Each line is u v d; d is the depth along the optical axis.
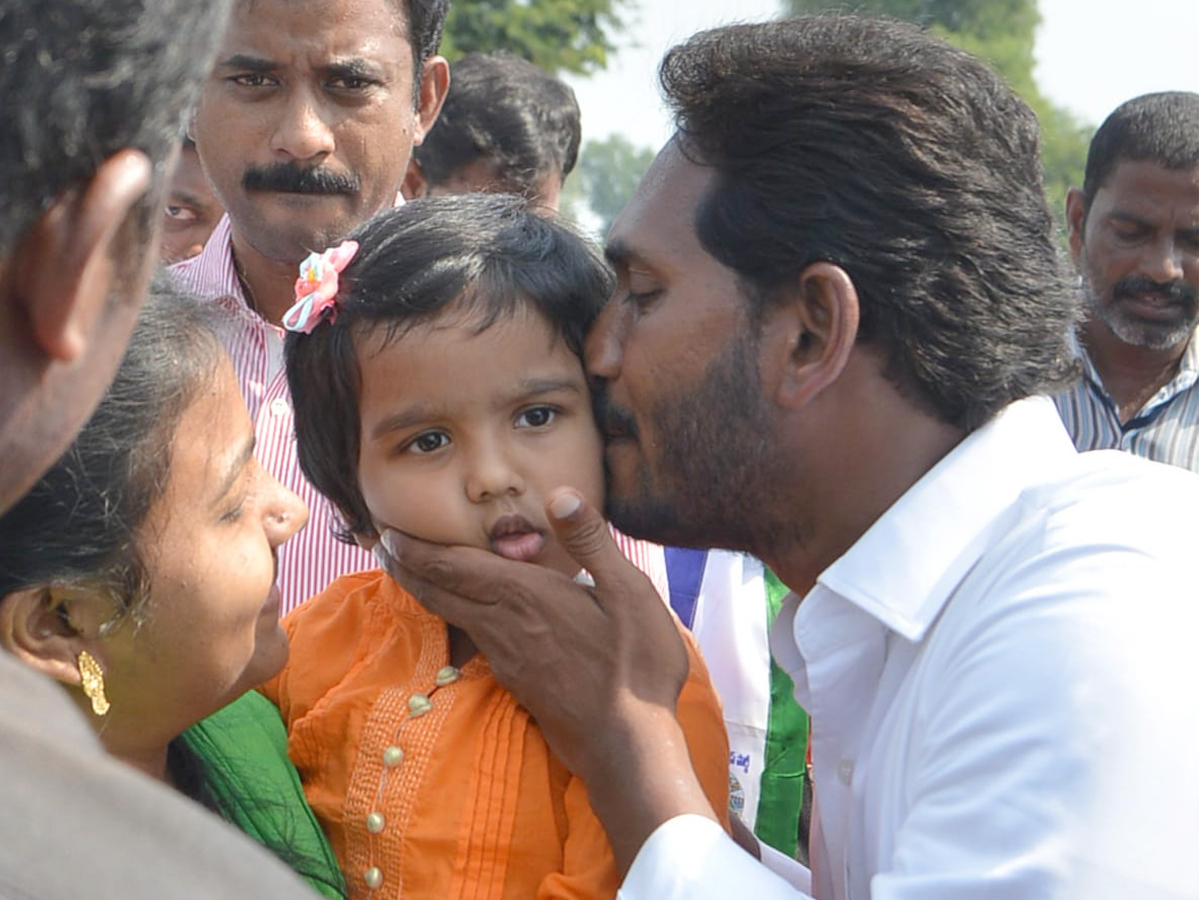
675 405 1.89
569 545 1.92
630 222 1.93
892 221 1.77
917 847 1.53
